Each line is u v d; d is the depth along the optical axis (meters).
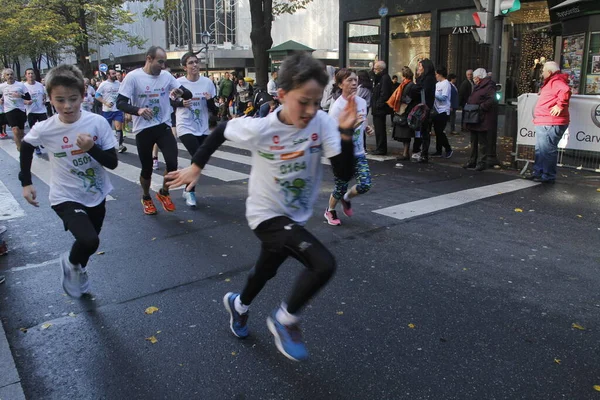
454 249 4.90
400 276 4.26
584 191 7.14
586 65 9.66
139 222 5.92
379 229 5.52
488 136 8.78
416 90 9.28
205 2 42.09
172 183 2.73
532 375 2.86
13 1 32.03
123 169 9.31
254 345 3.21
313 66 2.31
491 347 3.16
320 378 2.86
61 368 3.00
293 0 18.55
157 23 45.06
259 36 15.02
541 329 3.38
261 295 3.92
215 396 2.71
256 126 2.52
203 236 5.38
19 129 12.09
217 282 4.19
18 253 4.97
